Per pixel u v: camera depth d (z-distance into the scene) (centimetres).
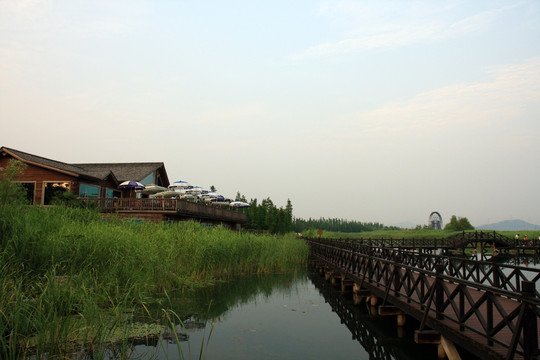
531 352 442
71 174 2445
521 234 5584
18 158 2414
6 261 853
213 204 3953
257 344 802
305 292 1461
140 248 1169
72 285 819
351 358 738
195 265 1455
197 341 798
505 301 891
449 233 6512
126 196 3219
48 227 1083
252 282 1590
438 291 709
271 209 6031
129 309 932
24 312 669
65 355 632
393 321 1041
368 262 1223
